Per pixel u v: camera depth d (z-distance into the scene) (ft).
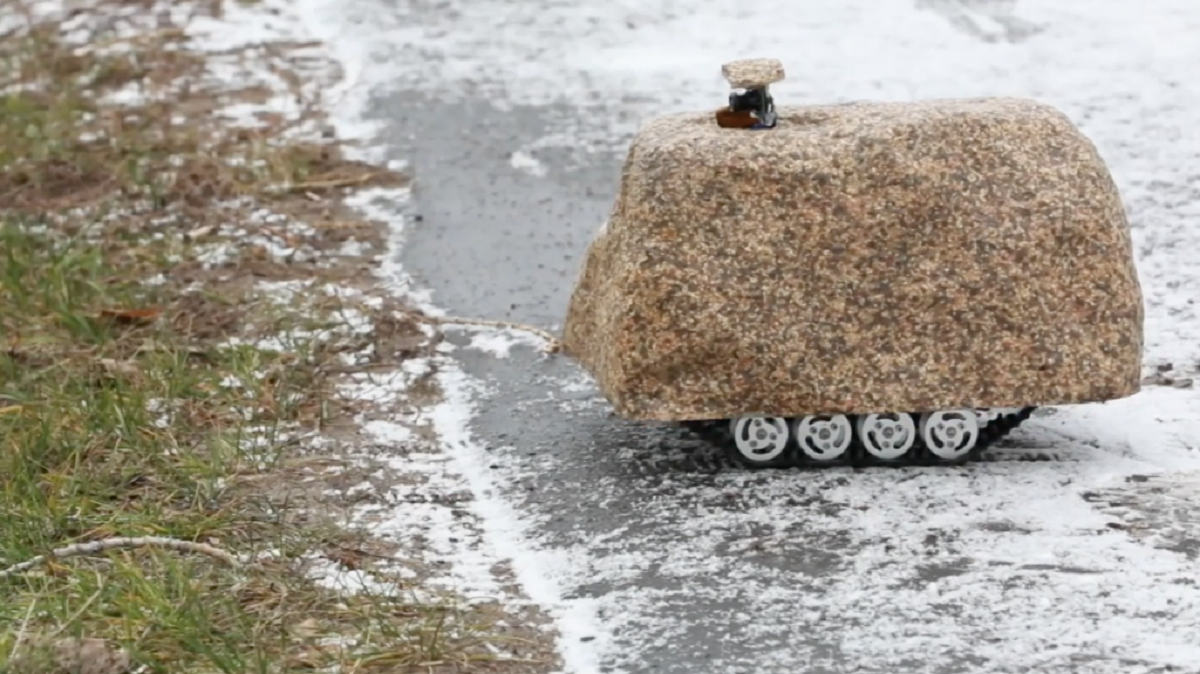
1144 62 114.93
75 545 60.85
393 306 87.66
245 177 106.73
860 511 63.16
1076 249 64.64
